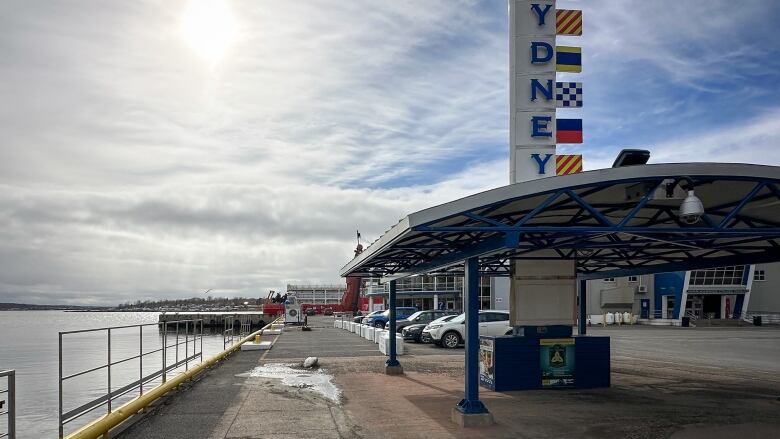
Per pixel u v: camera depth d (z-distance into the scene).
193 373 14.61
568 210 10.66
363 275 17.41
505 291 46.28
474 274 9.51
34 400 20.31
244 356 20.64
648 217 11.41
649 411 10.44
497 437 8.55
